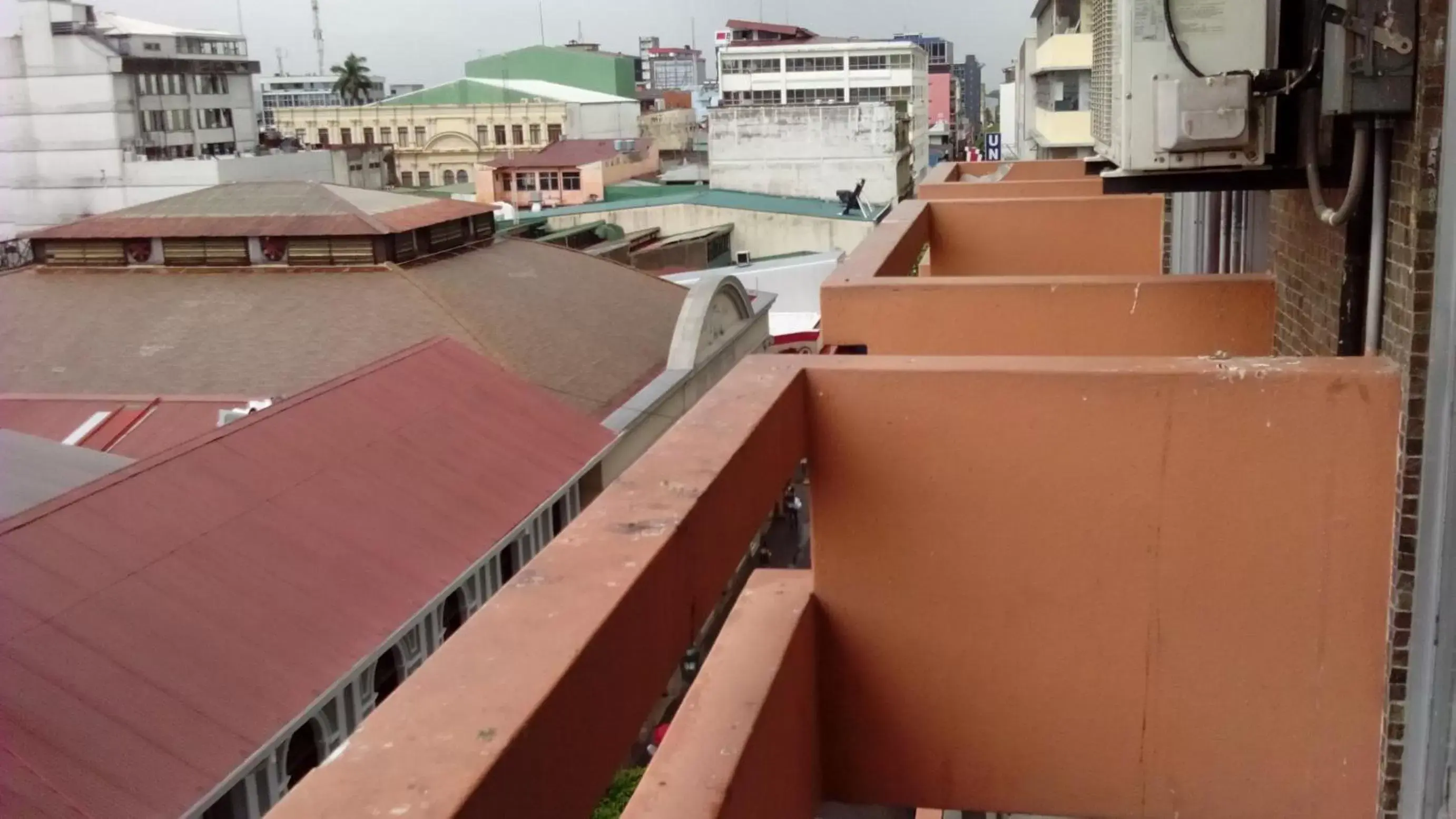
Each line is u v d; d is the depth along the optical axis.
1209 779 3.61
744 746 2.93
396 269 23.47
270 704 8.99
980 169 13.72
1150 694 3.61
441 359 16.81
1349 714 3.46
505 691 1.76
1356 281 3.62
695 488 2.59
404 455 13.88
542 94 76.12
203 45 61.56
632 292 27.31
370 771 1.56
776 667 3.32
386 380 15.37
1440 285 3.07
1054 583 3.61
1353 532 3.36
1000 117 63.47
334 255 23.70
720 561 2.72
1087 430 3.48
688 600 2.49
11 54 54.28
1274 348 5.07
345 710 9.86
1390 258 3.44
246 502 11.45
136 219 24.92
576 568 2.20
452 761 1.58
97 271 24.27
